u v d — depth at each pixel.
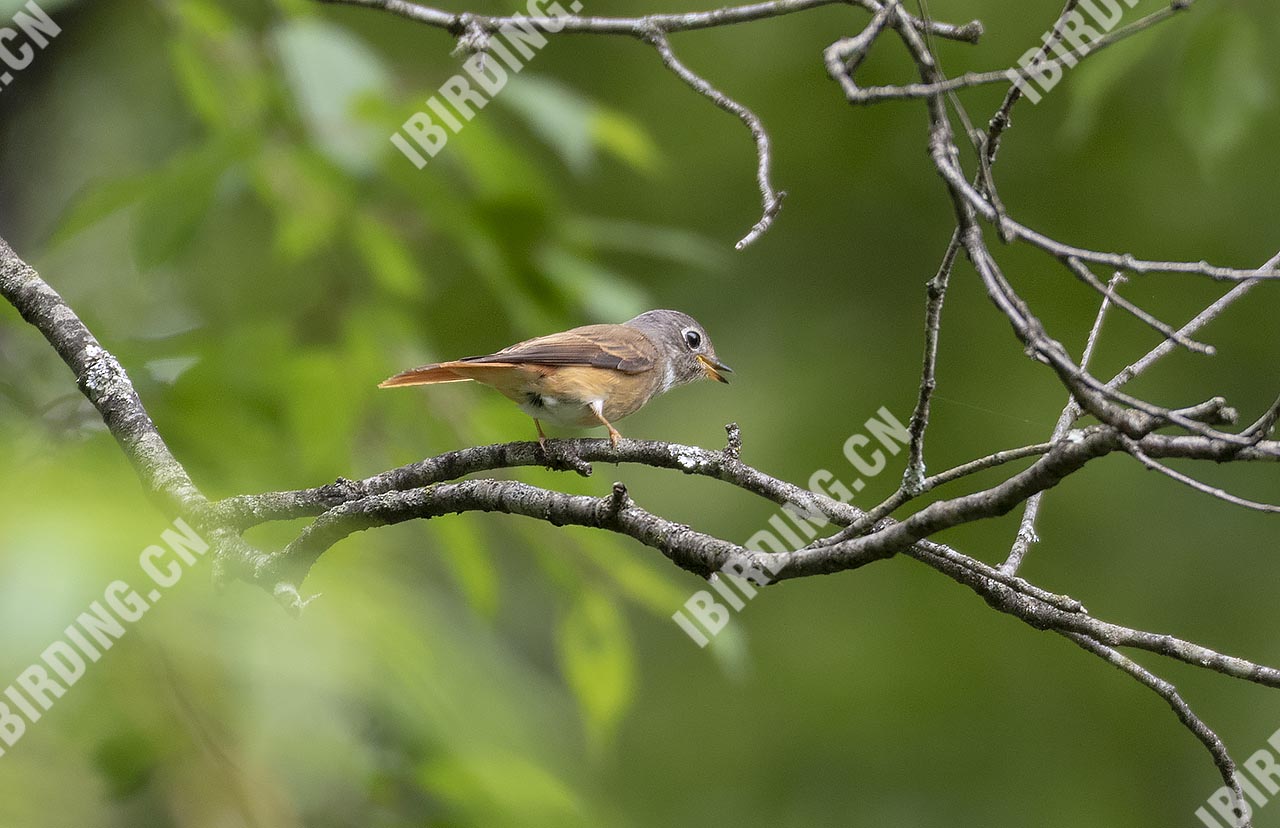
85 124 13.38
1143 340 15.58
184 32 10.02
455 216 10.11
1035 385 15.53
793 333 16.33
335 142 9.55
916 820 14.60
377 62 9.43
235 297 12.69
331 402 9.57
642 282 16.64
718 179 16.69
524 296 10.37
